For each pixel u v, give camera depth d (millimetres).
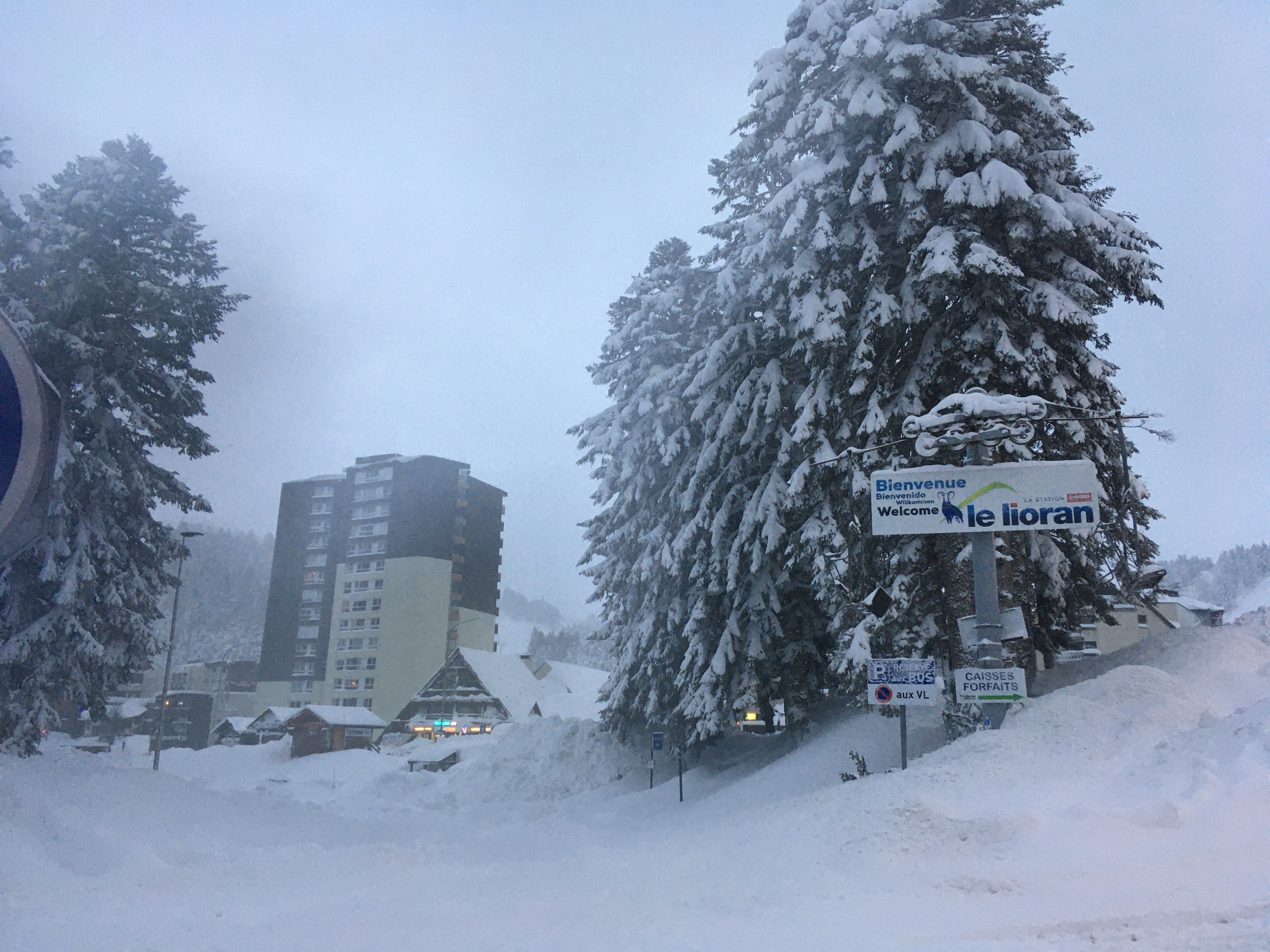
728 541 23609
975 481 14023
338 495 109438
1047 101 17484
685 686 24672
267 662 106188
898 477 14305
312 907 8086
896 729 18656
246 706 109688
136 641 26328
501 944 6355
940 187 17016
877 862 8484
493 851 12953
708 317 27453
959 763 11367
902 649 18094
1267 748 8766
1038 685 19234
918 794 9781
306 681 104062
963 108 17672
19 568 23812
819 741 20703
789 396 21516
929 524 14039
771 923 6648
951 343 17312
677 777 27000
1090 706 12352
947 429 14500
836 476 18781
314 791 40406
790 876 8469
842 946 5785
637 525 29234
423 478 104312
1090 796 9719
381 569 102625
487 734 71500
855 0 19234
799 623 24109
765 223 20203
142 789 14336
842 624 18109
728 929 6531
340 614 103062
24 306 23406
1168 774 9539
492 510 113500
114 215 26078
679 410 27406
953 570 16812
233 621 174625
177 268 27547
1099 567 18984
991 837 8578
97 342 25078
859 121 18734
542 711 87688
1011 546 16500
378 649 99625
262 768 53562
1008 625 13914
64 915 7645
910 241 18453
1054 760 11086
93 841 10398
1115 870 7223
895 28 17531
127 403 24891
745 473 23516
